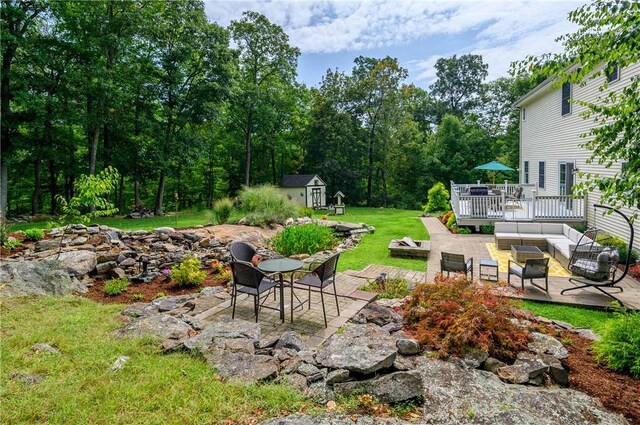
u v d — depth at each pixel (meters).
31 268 5.29
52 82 16.75
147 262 6.49
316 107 31.50
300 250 9.52
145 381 2.77
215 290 5.60
